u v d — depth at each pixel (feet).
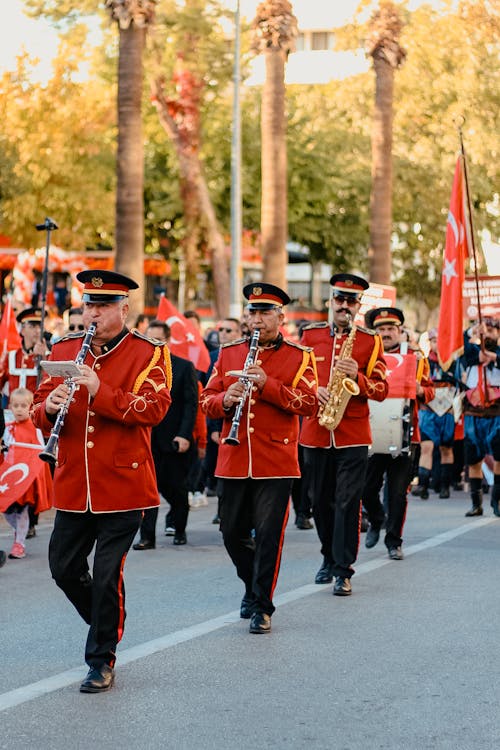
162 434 47.70
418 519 56.80
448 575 41.09
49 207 140.05
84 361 27.40
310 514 53.36
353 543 37.70
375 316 47.70
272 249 102.06
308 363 33.58
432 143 154.30
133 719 24.45
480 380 57.16
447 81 154.71
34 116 139.03
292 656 29.60
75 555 27.61
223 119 141.69
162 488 47.91
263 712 25.02
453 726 24.23
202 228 135.95
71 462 27.12
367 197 148.15
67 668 28.45
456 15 156.04
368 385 37.99
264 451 32.89
